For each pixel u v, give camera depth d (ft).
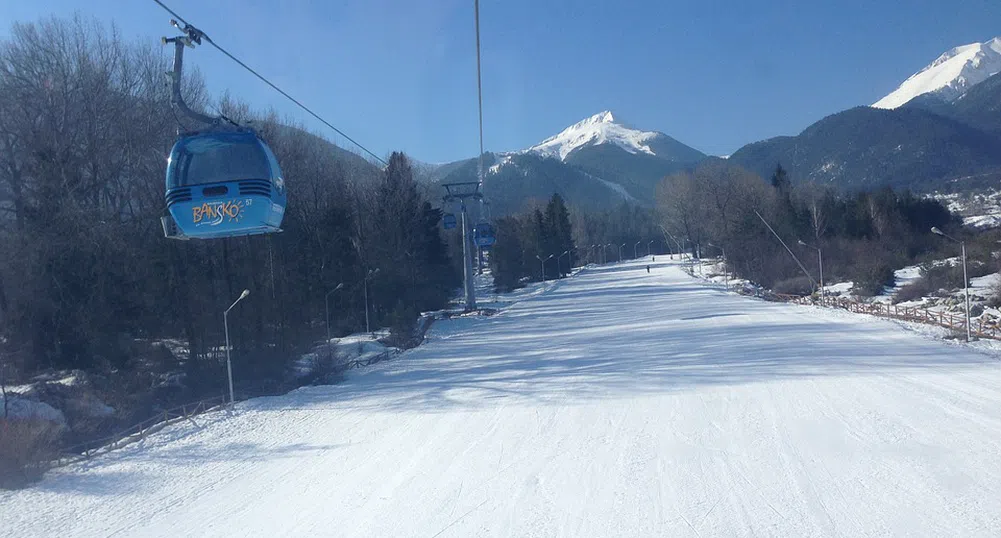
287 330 127.65
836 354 79.10
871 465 33.40
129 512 33.91
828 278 225.15
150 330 120.37
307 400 71.00
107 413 83.61
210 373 105.70
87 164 122.01
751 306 171.63
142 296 115.24
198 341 118.11
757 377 64.64
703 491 30.40
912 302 156.66
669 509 28.17
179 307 115.24
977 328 101.04
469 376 82.07
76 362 108.17
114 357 110.01
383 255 194.90
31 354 105.91
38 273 106.73
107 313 109.50
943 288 163.63
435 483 34.32
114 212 118.93
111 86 129.08
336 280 175.94
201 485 38.50
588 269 488.85
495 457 39.19
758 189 331.77
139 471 43.06
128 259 113.19
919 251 238.27
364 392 74.79
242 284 122.01
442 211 247.70
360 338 152.76
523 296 281.13
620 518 27.37
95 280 110.83
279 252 145.59
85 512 34.42
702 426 44.32
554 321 169.48
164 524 31.30
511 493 31.68
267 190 48.49
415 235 216.74
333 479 37.06
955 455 34.58
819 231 261.24
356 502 32.01
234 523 30.37
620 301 221.87
